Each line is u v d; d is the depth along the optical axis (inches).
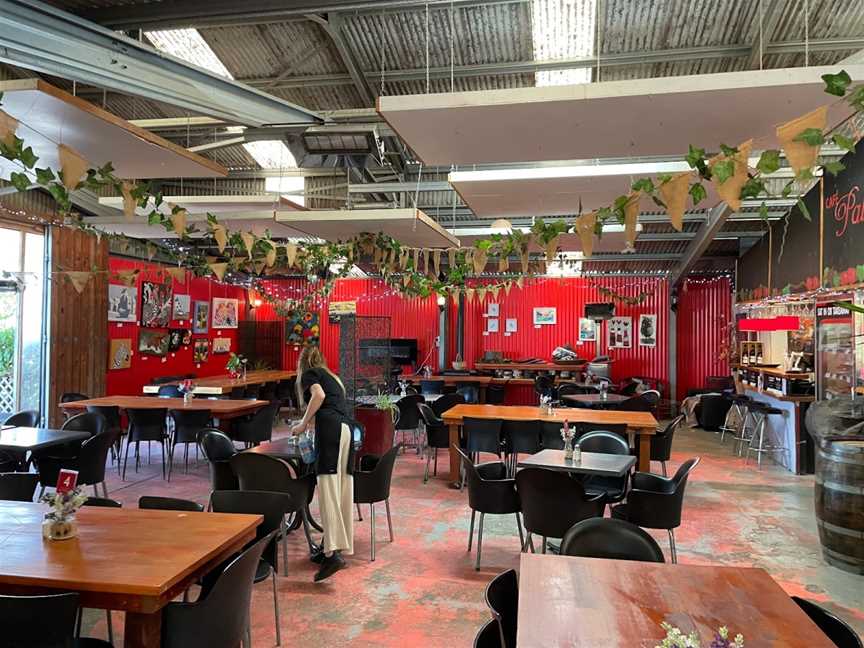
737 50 212.2
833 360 309.9
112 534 111.7
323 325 639.1
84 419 267.7
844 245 289.9
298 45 223.6
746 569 104.0
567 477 161.3
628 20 202.1
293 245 284.2
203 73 181.2
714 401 474.9
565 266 549.6
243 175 363.9
